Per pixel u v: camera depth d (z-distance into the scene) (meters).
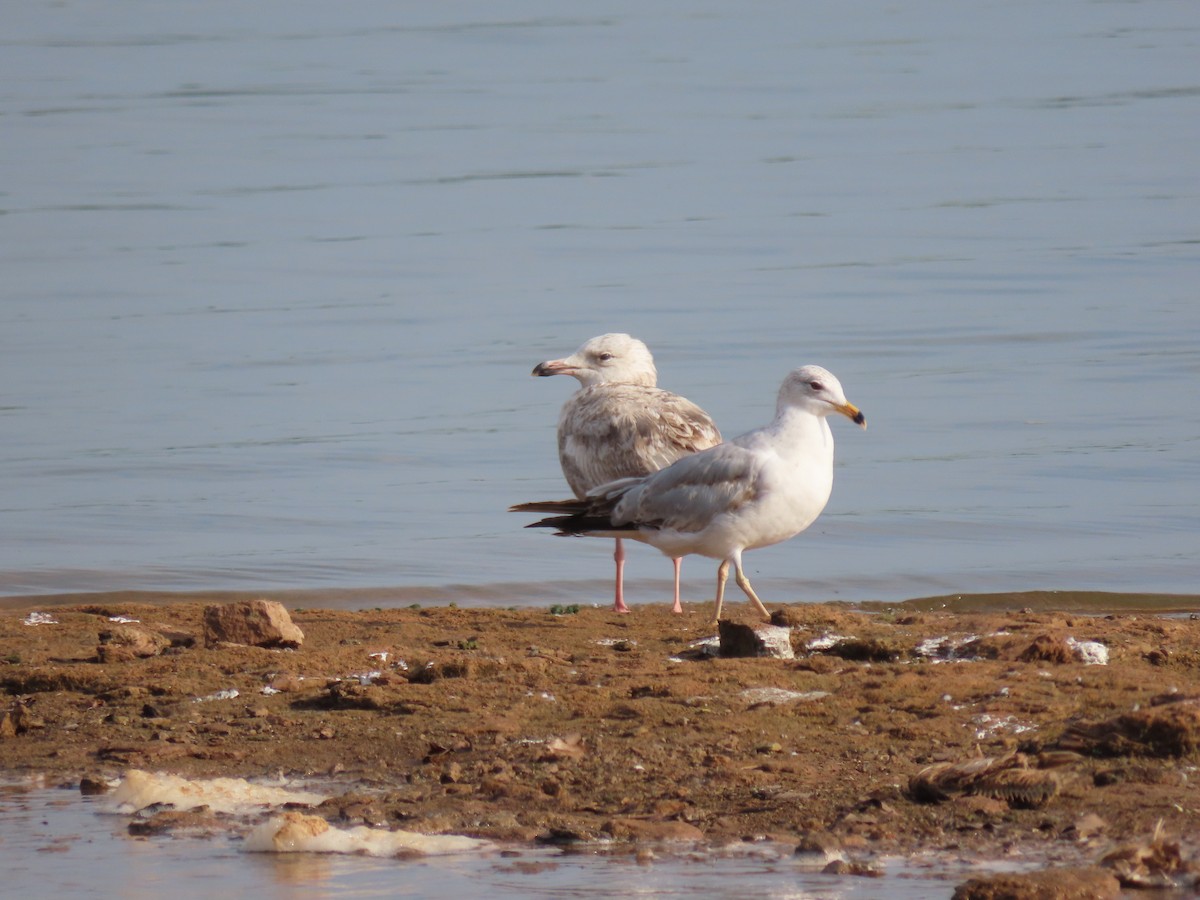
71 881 7.75
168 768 9.27
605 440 14.71
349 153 56.09
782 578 16.95
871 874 7.54
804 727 9.50
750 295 34.81
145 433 24.22
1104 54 80.75
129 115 63.34
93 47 84.69
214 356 29.75
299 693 10.49
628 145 57.75
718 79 75.12
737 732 9.41
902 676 10.32
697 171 52.44
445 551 18.17
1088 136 58.41
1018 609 15.20
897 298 34.31
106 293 35.47
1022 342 29.98
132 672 10.98
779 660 10.91
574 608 14.09
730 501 12.22
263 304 34.53
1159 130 59.19
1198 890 7.21
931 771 8.44
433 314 33.41
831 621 12.16
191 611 13.62
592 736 9.45
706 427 14.82
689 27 95.31
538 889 7.50
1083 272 36.75
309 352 30.08
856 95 69.75
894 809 8.25
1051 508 19.84
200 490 21.14
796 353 29.39
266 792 8.88
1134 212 44.50
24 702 10.51
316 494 20.94
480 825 8.33
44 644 12.04
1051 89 70.44
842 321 32.03
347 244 41.38
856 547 18.27
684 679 10.43
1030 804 8.23
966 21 96.38
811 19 98.44
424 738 9.54
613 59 82.31
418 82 74.06
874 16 99.81
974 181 50.09
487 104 67.50
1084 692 9.88
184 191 48.84
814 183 50.09
